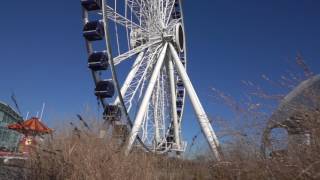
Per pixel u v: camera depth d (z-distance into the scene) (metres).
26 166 7.71
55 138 7.72
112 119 9.10
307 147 4.77
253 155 6.26
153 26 28.75
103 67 23.28
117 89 23.11
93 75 23.56
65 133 7.82
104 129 8.26
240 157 6.63
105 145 7.82
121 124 9.59
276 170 5.38
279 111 5.27
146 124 24.80
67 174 7.34
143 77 26.42
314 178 4.56
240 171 6.57
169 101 29.25
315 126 4.69
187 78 28.27
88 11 24.64
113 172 7.38
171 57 29.16
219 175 7.45
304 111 4.80
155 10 29.16
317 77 5.03
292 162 4.95
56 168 7.45
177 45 29.41
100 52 23.38
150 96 25.88
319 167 4.59
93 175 7.20
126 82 25.42
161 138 26.83
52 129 7.81
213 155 7.97
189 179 8.60
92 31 23.61
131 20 26.73
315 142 4.68
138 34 27.58
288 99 5.18
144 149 9.39
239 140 6.47
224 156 7.14
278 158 5.38
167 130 28.78
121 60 24.98
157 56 28.31
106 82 22.98
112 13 24.86
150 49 28.12
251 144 6.25
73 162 7.42
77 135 7.71
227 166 7.07
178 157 9.40
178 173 8.83
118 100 23.00
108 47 23.09
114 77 23.05
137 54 26.94
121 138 8.82
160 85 28.75
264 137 5.71
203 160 8.88
